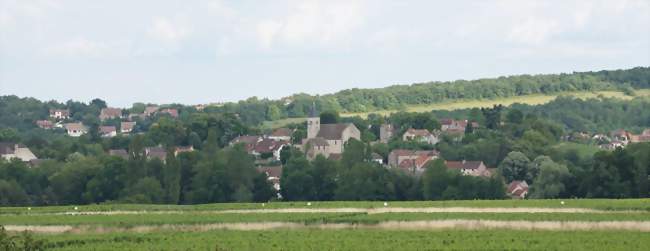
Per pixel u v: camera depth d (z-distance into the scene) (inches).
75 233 7362.2
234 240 6594.5
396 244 6353.3
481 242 6392.7
